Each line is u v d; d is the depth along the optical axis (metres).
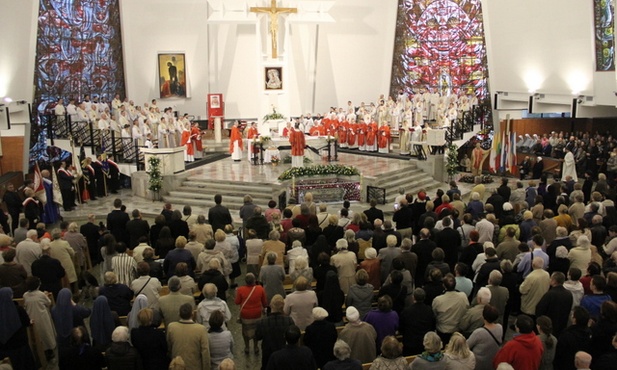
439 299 8.00
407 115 27.17
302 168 19.91
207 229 12.00
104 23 28.34
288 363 6.47
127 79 29.62
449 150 23.50
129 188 23.92
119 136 24.59
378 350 7.64
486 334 7.00
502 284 9.23
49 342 9.24
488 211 12.84
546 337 7.20
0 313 8.06
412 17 31.59
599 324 7.35
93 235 13.33
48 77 26.20
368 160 25.34
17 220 16.81
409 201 14.43
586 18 22.77
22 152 23.81
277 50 26.88
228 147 28.39
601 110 24.92
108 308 8.08
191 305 7.45
